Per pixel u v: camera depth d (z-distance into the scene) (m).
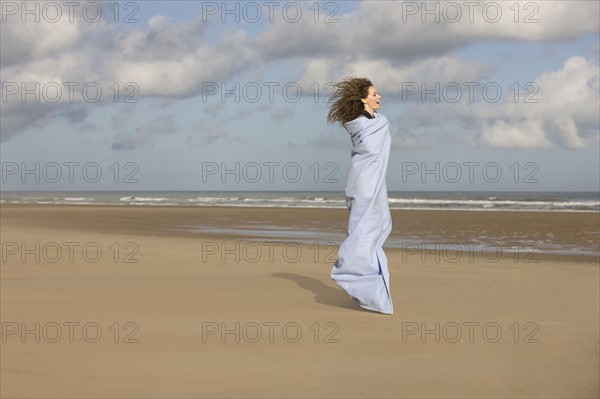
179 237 18.05
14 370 4.93
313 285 9.01
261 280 9.45
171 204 60.66
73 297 7.93
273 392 4.44
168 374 4.84
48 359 5.23
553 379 4.71
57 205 56.47
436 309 7.29
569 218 27.91
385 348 5.59
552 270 10.74
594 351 5.47
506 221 25.89
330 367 5.03
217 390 4.48
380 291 6.98
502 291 8.54
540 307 7.41
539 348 5.58
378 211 7.07
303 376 4.80
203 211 38.44
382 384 4.61
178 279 9.48
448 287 8.88
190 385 4.59
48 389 4.50
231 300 7.79
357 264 7.04
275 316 6.88
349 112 7.21
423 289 8.71
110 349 5.52
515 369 4.97
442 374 4.84
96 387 4.54
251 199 76.69
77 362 5.14
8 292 8.27
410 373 4.87
